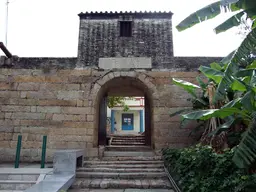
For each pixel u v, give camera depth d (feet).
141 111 89.51
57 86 34.58
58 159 24.53
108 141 46.19
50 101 34.14
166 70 35.22
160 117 33.86
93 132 33.55
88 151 32.65
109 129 87.40
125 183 24.11
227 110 17.33
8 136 33.17
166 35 36.88
